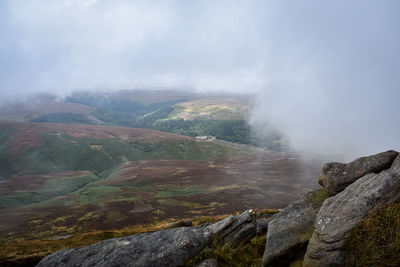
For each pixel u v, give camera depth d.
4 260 16.39
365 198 8.68
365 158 13.65
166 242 9.70
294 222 12.27
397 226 7.16
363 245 7.45
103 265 8.80
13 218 107.88
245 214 15.26
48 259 9.58
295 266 10.07
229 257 11.44
